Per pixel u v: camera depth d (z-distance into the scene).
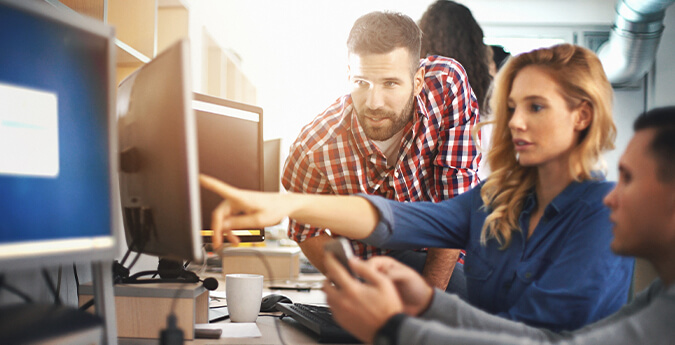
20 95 0.60
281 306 1.24
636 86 5.22
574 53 0.90
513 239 0.99
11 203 0.59
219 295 1.61
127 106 0.94
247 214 0.85
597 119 0.88
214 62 4.05
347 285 0.62
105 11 1.50
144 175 0.86
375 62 1.41
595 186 0.89
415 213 1.08
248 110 1.43
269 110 5.71
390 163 1.67
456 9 2.64
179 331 0.78
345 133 1.63
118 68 1.72
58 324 0.65
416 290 0.75
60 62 0.65
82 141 0.67
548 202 0.96
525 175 1.02
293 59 5.70
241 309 1.16
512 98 0.94
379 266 0.74
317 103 5.71
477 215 1.11
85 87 0.68
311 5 5.60
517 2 5.27
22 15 0.61
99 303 0.81
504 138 1.04
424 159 1.67
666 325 0.55
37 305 0.72
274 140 2.60
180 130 0.72
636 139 0.64
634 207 0.63
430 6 2.71
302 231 1.67
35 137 0.62
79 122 0.67
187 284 1.07
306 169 1.70
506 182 1.03
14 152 0.59
